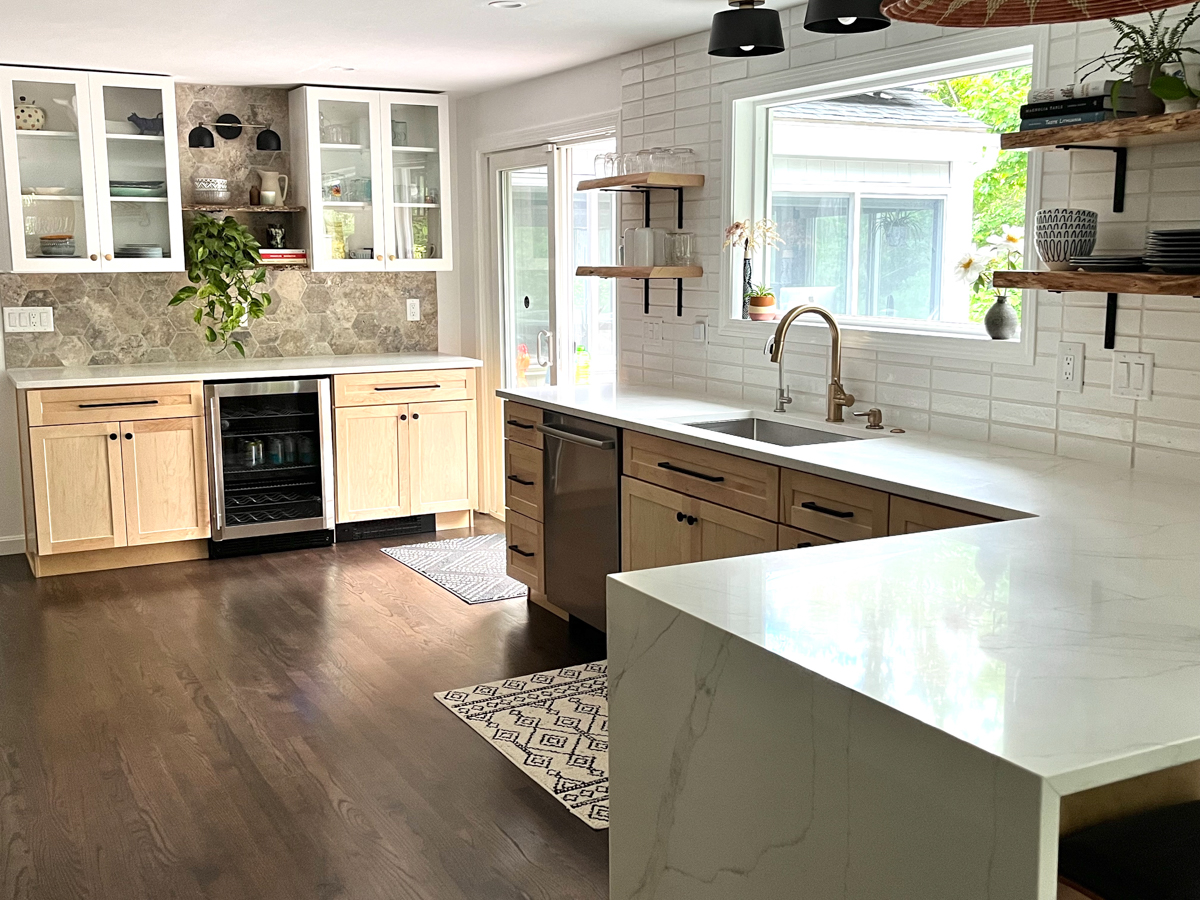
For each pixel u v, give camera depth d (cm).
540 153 575
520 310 621
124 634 443
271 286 619
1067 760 120
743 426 408
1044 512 244
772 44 349
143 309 587
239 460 558
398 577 525
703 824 176
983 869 125
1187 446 278
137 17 417
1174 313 278
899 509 279
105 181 539
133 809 299
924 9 165
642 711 190
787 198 455
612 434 405
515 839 282
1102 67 290
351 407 579
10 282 554
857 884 144
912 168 432
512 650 424
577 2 395
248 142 603
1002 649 156
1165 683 143
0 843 281
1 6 397
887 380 377
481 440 661
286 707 369
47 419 511
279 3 395
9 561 555
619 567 407
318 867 269
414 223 617
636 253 468
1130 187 284
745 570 200
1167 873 152
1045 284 281
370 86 590
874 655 154
